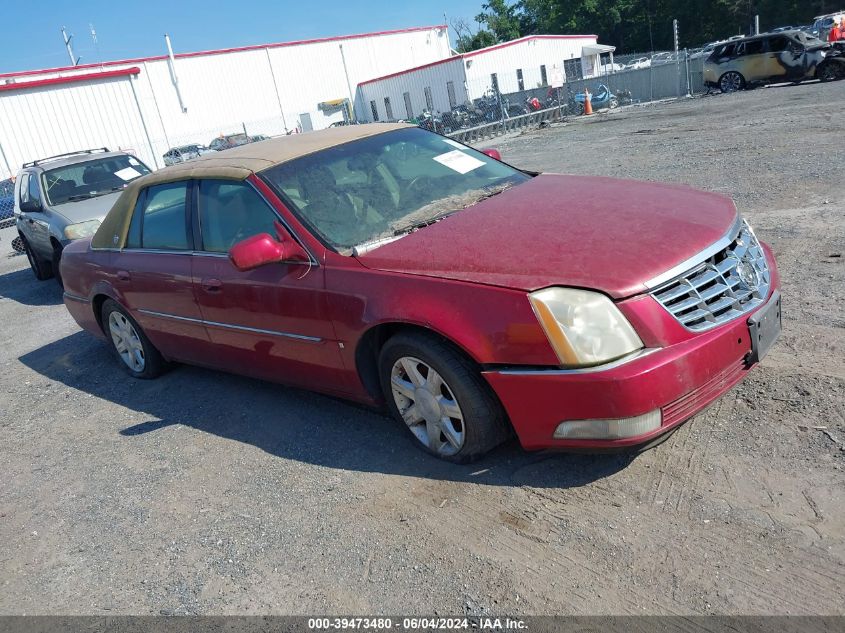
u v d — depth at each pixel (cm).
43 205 955
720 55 2312
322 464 382
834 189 721
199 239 449
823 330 411
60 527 374
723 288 301
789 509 272
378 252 352
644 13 6344
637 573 258
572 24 6731
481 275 308
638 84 2744
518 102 2820
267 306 395
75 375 625
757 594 238
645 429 277
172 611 290
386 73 5041
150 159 2638
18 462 465
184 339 486
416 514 320
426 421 348
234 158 448
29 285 1107
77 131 2517
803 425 321
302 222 381
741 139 1161
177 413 493
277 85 4403
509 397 298
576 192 381
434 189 417
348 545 309
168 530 351
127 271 507
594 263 295
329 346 371
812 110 1379
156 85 3916
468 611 257
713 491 291
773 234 613
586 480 317
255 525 339
